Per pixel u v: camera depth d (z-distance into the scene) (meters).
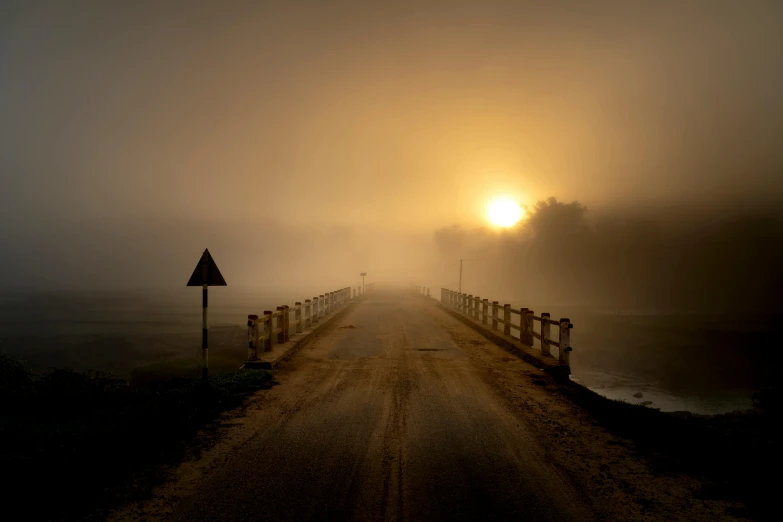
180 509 4.81
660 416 8.88
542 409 8.86
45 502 4.93
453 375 11.80
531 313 15.45
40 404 9.59
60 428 7.64
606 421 8.08
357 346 16.47
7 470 5.71
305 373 11.89
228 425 7.63
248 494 5.15
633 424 7.82
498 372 12.26
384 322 25.16
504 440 7.05
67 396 9.98
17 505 4.86
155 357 39.00
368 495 5.15
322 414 8.29
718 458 6.43
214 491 5.22
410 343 17.28
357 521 4.59
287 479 5.55
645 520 4.72
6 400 9.82
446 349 15.95
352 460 6.16
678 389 37.28
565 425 7.88
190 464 5.99
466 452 6.52
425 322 25.47
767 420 12.87
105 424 7.82
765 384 38.78
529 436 7.27
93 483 5.37
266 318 13.27
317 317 23.45
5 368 12.30
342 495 5.14
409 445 6.75
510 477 5.70
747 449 7.10
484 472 5.84
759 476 5.77
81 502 4.95
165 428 7.18
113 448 6.43
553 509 4.91
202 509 4.82
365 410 8.58
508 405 9.09
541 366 12.74
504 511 4.84
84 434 7.14
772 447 7.38
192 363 20.77
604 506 5.00
